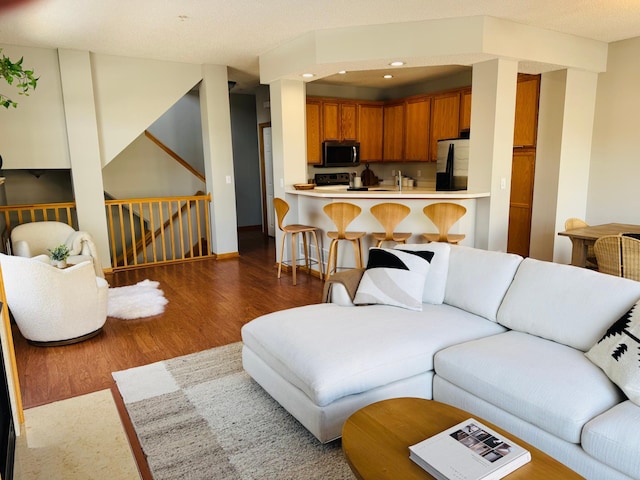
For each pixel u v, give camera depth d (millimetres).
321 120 6988
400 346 2252
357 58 4293
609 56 4980
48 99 5070
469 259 2846
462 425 1579
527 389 1835
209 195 6246
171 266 5879
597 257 3227
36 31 4293
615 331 1930
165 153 6922
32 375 2928
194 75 5871
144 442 2201
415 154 7105
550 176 5195
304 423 2145
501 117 4422
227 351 3254
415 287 2816
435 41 4105
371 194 4582
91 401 2609
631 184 4906
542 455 1444
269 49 5133
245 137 8633
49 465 2082
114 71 5387
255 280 5160
